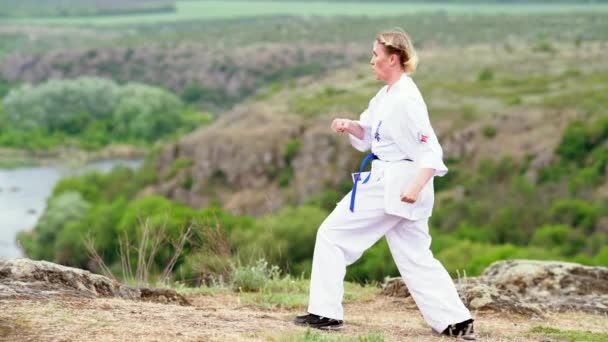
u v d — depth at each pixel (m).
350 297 13.04
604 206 96.62
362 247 8.94
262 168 159.62
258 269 13.51
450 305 8.91
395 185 8.73
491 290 11.96
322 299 8.90
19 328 7.54
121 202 94.31
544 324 10.95
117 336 7.47
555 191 112.06
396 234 9.01
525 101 159.62
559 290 13.07
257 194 156.50
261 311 11.07
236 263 14.07
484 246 72.00
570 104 147.62
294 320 9.02
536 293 13.08
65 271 9.92
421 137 8.64
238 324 8.66
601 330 10.77
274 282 13.56
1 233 130.75
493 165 131.00
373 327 9.51
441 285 8.94
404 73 8.88
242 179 160.75
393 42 8.77
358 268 45.50
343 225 8.93
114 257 55.62
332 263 8.89
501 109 154.88
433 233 91.88
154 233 13.83
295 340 7.89
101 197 149.88
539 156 129.12
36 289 9.21
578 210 95.94
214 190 161.88
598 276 13.30
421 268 8.95
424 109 8.73
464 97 174.75
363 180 8.94
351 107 175.75
